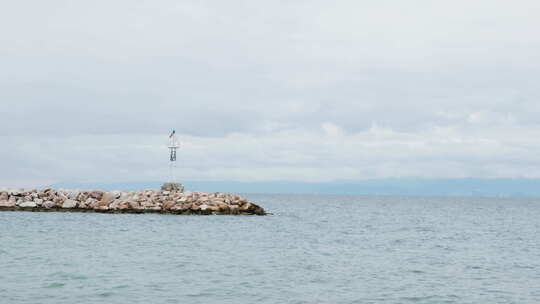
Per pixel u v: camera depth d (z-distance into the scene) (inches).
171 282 962.7
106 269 1083.9
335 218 3405.5
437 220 3432.6
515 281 1055.6
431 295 903.1
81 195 2935.5
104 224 2237.9
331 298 861.2
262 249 1513.3
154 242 1627.7
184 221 2479.1
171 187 3085.6
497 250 1656.0
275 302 823.1
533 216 4313.5
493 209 5856.3
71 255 1283.2
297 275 1065.5
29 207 2792.8
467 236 2198.6
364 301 846.5
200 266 1159.0
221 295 864.9
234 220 2647.6
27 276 987.9
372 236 2079.2
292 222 2765.7
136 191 3063.5
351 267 1191.6
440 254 1493.6
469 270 1189.1
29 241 1571.1
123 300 815.7
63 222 2289.6
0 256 1244.5
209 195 3070.9
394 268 1190.9
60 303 789.2
